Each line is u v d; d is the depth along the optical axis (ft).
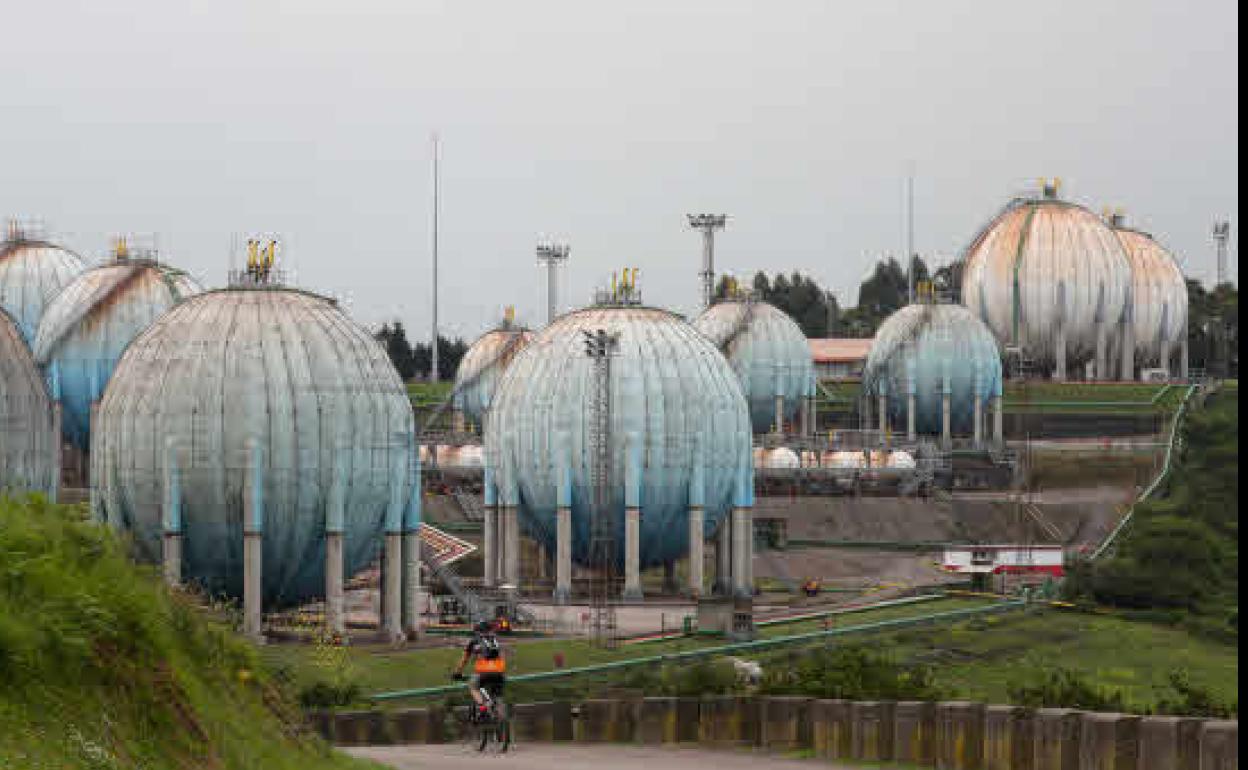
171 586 103.09
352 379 348.18
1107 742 129.80
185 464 337.52
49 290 630.33
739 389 469.16
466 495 586.86
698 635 384.06
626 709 169.48
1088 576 454.81
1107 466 636.07
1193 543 454.40
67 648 79.25
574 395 453.58
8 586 79.97
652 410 450.30
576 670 325.62
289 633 341.62
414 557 359.66
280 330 347.56
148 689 85.10
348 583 412.16
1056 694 176.45
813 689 181.78
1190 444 645.51
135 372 347.15
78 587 83.41
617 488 449.48
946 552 506.89
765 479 620.90
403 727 180.34
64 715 76.89
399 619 353.51
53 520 88.58
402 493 354.33
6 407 363.97
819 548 558.56
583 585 477.36
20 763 71.10
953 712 140.97
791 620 421.18
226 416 337.72
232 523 339.57
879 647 380.17
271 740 100.07
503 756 150.20
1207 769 125.18
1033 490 621.72
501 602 411.54
